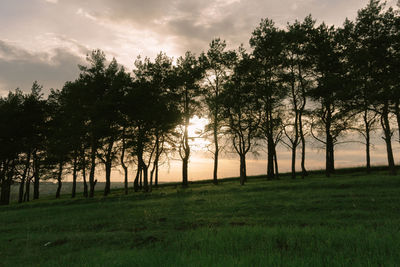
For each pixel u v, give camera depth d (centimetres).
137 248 888
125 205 2280
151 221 1495
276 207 1644
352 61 3366
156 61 4119
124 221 1578
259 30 3975
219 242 788
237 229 944
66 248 1013
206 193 2716
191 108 4312
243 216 1464
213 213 1614
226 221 1317
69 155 4112
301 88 3966
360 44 3441
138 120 3928
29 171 4572
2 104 4359
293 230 902
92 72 3722
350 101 3384
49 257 907
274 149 3984
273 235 848
